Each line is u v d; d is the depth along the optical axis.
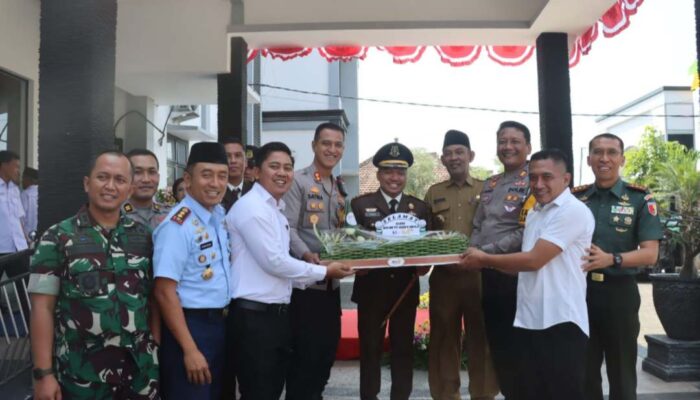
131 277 2.29
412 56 5.90
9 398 3.15
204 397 2.46
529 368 2.91
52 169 2.82
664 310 4.60
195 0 5.40
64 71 2.82
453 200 3.87
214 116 13.50
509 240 3.36
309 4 5.29
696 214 4.92
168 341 2.47
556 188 2.78
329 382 4.60
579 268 2.77
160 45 5.44
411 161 3.70
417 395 4.28
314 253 3.19
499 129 3.61
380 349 3.56
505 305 3.36
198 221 2.53
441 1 5.16
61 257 2.20
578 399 2.73
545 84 5.13
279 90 18.50
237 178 3.78
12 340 3.73
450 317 3.63
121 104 7.44
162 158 9.50
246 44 5.59
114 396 2.26
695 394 4.21
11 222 4.84
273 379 2.75
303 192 3.38
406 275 3.53
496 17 5.15
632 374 3.20
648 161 12.59
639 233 3.21
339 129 3.46
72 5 2.82
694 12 2.72
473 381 3.67
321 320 3.26
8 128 5.60
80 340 2.17
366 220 3.66
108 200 2.25
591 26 5.04
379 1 5.21
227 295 2.60
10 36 5.48
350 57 5.91
